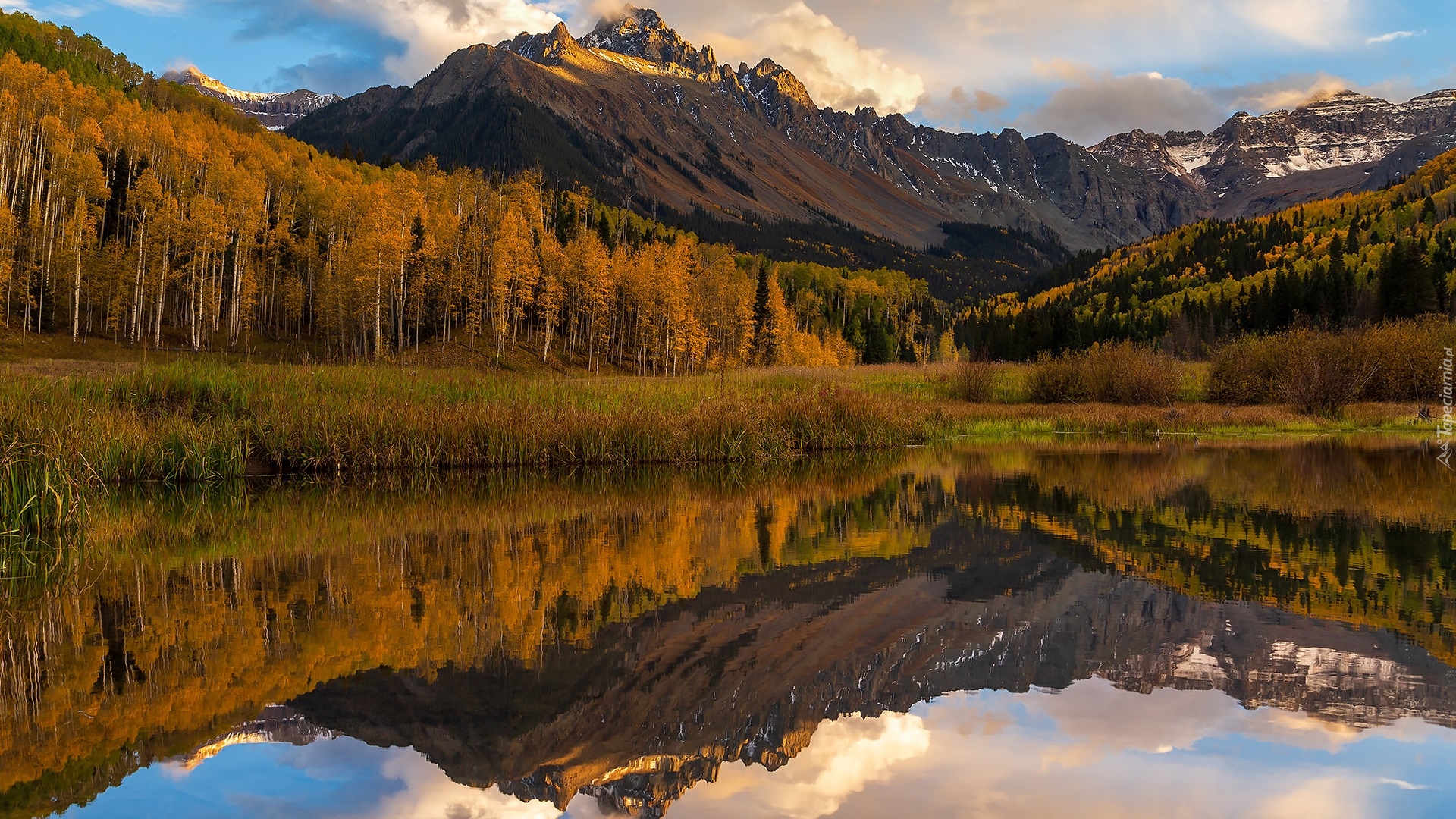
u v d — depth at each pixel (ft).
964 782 12.94
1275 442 88.38
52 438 42.86
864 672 18.54
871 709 16.26
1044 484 54.44
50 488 38.19
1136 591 25.50
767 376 134.82
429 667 19.25
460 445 65.67
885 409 91.50
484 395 75.92
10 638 21.97
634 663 19.38
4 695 17.56
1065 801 12.07
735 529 39.06
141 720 16.21
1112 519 39.65
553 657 19.86
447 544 35.60
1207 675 17.84
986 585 26.66
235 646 21.04
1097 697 16.65
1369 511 41.06
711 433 73.36
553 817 11.70
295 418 62.03
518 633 21.97
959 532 36.81
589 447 69.51
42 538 37.22
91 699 17.35
